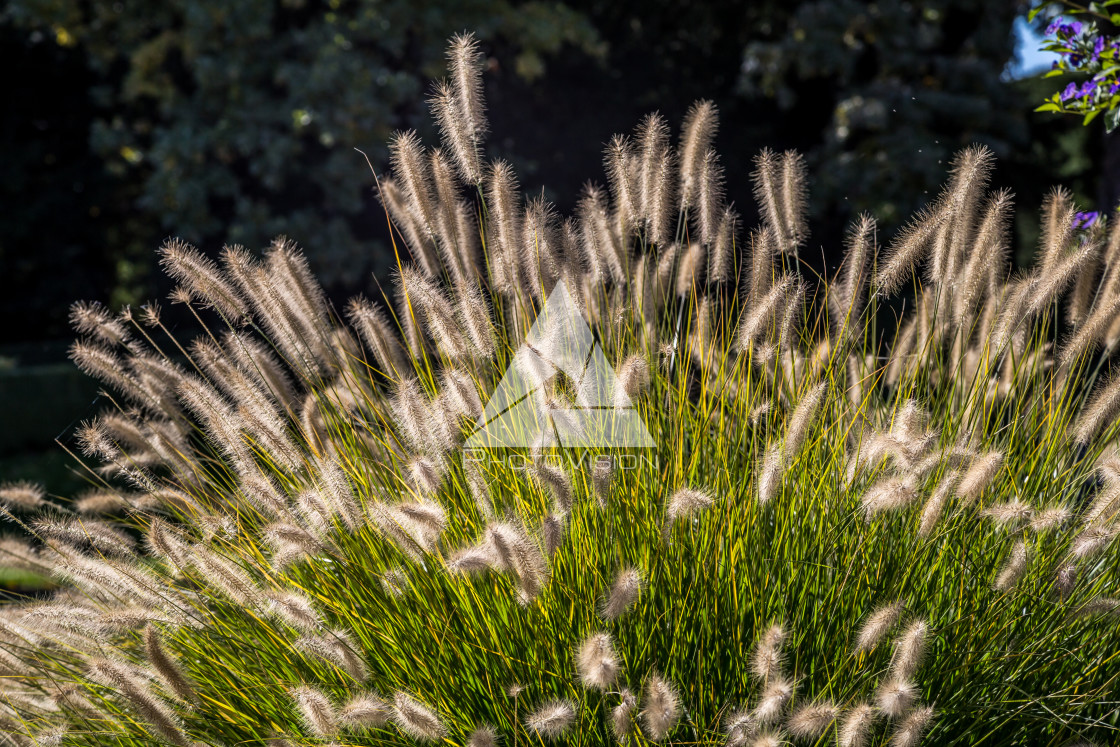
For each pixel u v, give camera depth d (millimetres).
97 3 13266
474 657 2430
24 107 17641
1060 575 2270
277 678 2473
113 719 2480
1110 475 2266
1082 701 2363
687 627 2432
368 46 12773
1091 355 2920
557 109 14430
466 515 2643
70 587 2945
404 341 3135
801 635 2389
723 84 15391
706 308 2912
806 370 2939
